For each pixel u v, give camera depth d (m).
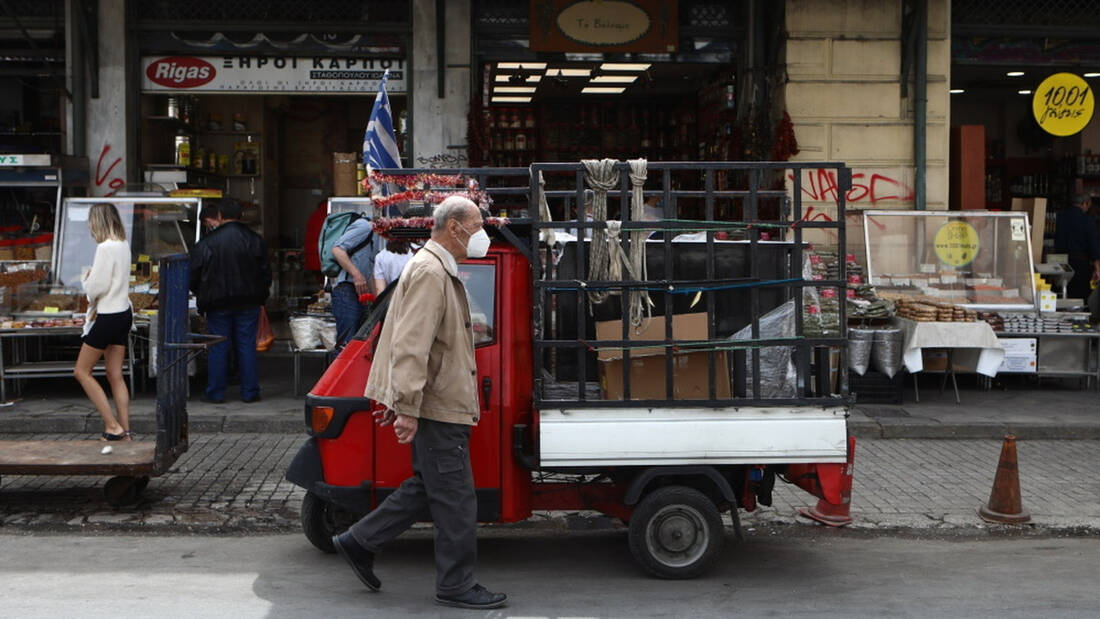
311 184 15.98
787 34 11.47
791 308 5.32
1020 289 11.04
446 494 4.75
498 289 5.25
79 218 10.38
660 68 12.69
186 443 6.75
